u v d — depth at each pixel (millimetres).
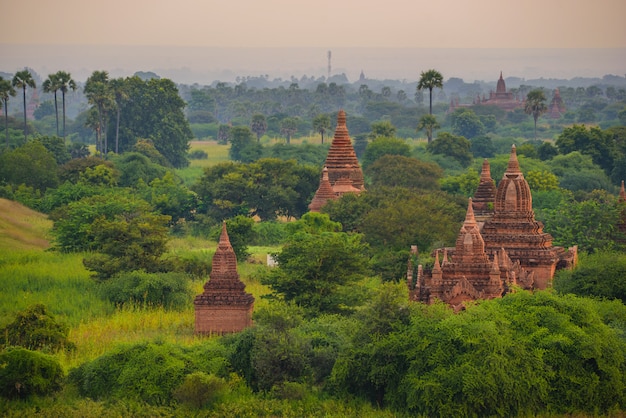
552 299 83000
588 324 81312
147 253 127625
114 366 81938
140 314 109312
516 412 75562
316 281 103438
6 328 93375
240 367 83688
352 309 102938
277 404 77750
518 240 108875
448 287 97000
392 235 136125
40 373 80812
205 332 100625
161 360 81250
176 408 77688
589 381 77625
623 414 77375
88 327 103438
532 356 77500
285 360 82312
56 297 116875
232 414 76000
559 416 76312
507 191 110812
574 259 112688
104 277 123312
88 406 76500
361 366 80250
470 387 74000
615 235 135625
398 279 122250
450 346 77125
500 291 96188
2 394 79312
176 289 116375
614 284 96750
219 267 101750
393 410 77875
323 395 80875
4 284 122312
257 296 115750
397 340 79188
